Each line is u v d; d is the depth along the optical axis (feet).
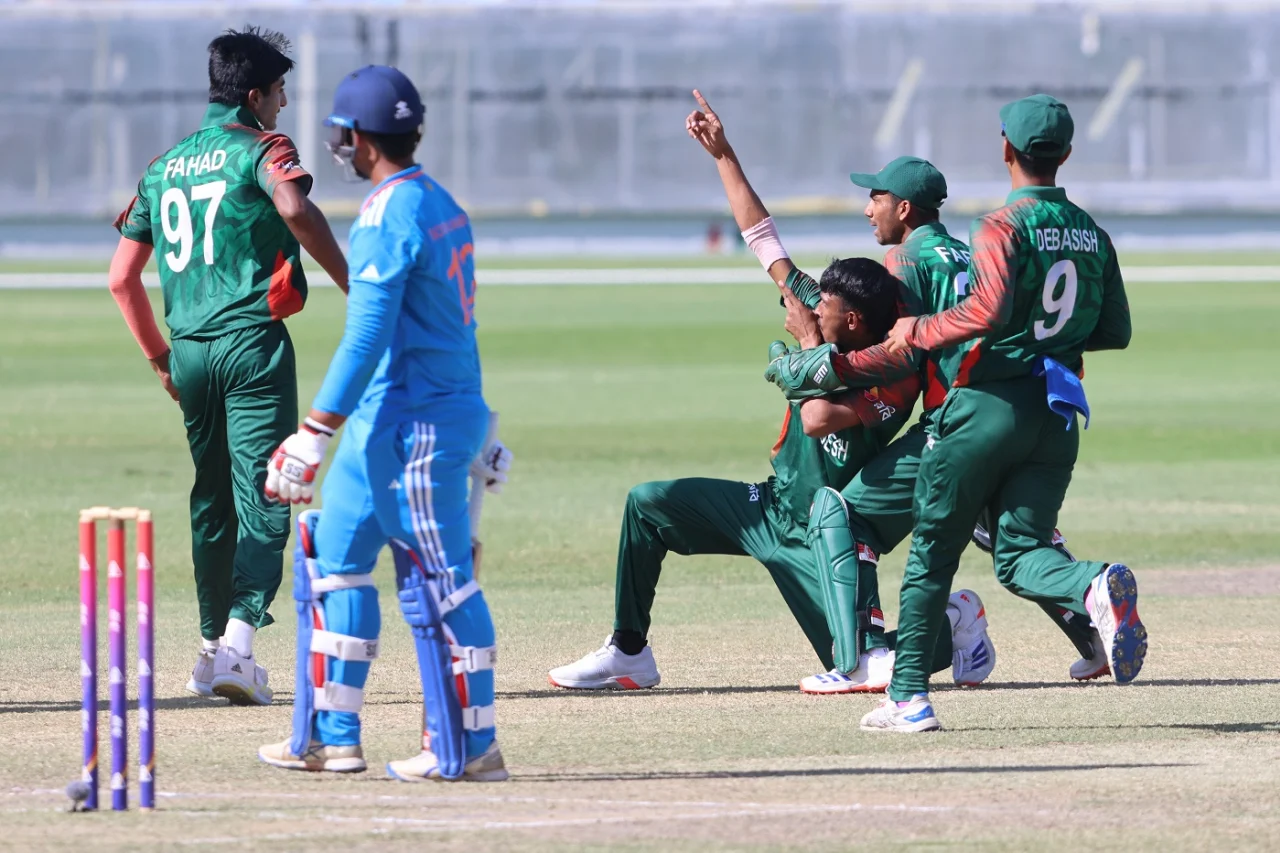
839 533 77.56
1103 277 67.77
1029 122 65.92
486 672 59.41
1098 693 77.25
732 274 520.01
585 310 374.84
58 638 89.66
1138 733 68.59
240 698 73.97
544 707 74.59
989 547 80.23
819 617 79.66
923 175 77.20
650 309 377.50
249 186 74.74
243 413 75.00
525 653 87.66
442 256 56.90
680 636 92.58
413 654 86.74
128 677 80.07
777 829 53.93
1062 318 66.59
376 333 55.67
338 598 60.44
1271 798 57.88
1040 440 67.10
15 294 431.84
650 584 79.05
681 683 80.48
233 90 77.15
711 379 245.86
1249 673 81.82
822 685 77.51
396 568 59.16
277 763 61.82
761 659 86.28
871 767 62.69
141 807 55.11
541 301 403.95
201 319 75.31
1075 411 66.80
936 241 76.38
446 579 58.34
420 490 57.11
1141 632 65.87
